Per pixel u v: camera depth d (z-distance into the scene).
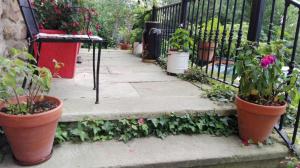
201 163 1.63
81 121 1.73
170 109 1.92
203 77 2.86
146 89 2.45
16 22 2.20
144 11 5.16
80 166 1.45
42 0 2.72
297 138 1.95
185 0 3.49
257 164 1.79
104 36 7.12
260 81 1.70
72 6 2.79
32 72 1.42
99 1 7.43
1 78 1.37
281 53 1.77
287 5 1.92
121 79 2.80
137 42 4.73
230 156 1.68
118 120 1.81
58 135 1.62
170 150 1.68
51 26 2.73
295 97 1.76
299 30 1.89
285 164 1.83
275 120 1.77
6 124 1.29
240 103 1.79
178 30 3.16
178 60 3.00
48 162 1.46
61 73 2.63
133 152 1.63
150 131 1.86
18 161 1.42
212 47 3.17
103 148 1.65
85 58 4.04
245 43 1.94
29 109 1.42
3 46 1.95
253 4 2.10
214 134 1.94
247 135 1.84
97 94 1.95
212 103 2.11
